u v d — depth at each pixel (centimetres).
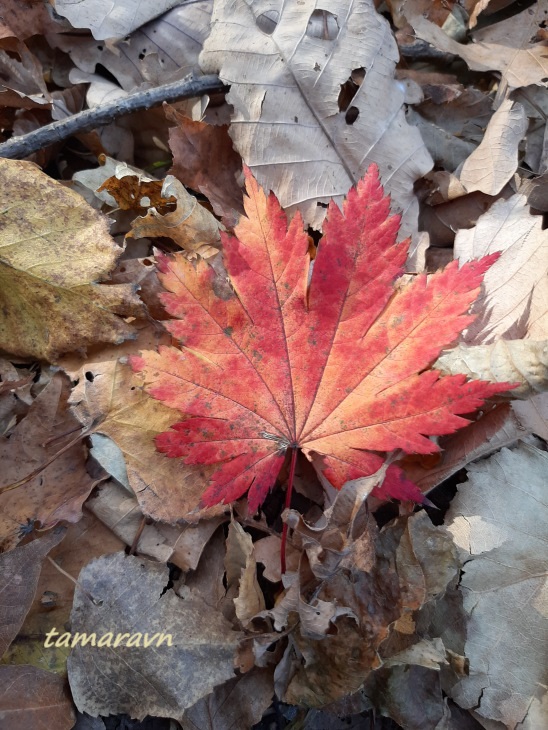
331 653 15
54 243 18
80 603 16
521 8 26
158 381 16
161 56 25
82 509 17
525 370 16
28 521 17
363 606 16
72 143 25
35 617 16
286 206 21
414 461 18
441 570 16
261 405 17
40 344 19
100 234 18
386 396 16
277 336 17
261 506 18
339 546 16
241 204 22
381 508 18
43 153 23
